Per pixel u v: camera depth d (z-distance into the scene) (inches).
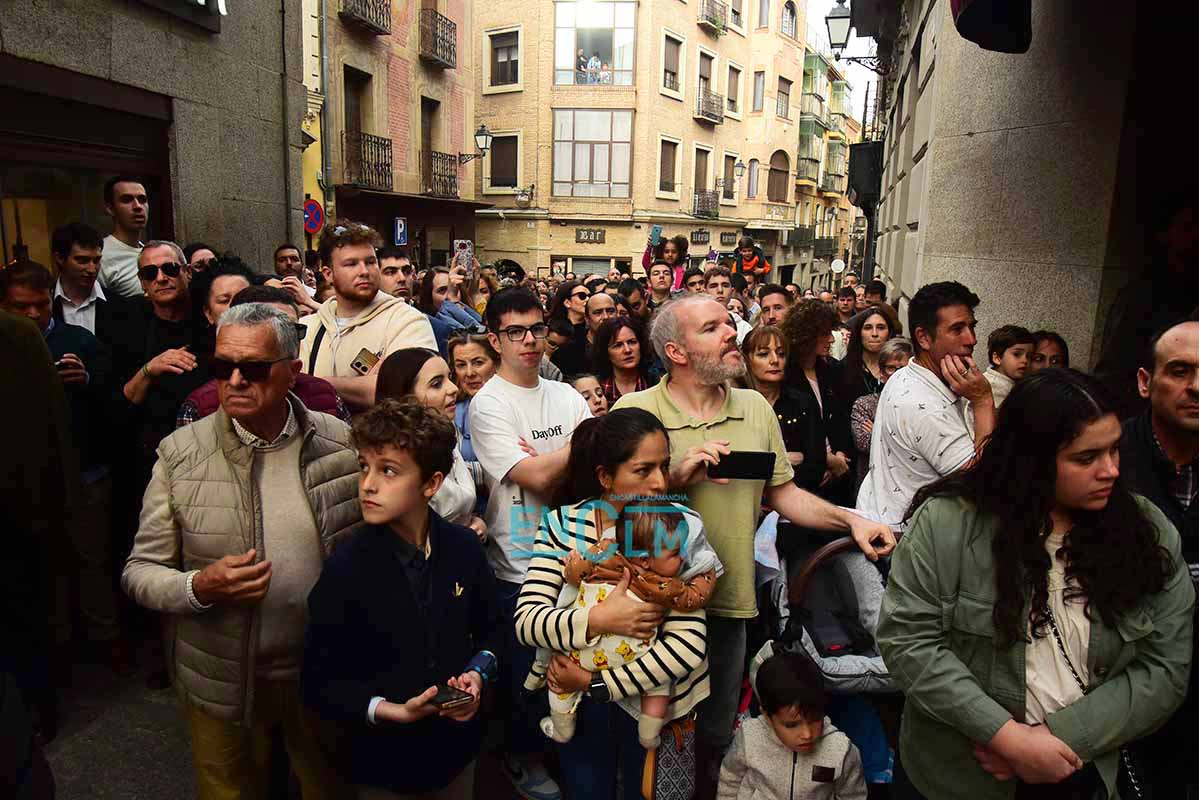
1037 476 62.5
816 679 85.4
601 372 160.6
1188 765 70.2
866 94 682.8
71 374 133.0
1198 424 75.2
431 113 767.1
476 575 83.7
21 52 178.4
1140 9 143.3
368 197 667.4
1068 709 62.0
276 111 288.7
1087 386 61.1
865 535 93.6
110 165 214.5
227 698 82.2
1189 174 143.7
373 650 77.1
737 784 91.3
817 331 162.7
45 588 111.7
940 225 222.8
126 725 120.7
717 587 92.9
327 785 88.5
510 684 104.9
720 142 1208.8
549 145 1015.0
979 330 193.6
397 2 682.8
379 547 76.8
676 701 82.7
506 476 101.9
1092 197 153.3
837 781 87.8
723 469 91.0
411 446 73.0
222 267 136.6
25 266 132.8
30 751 52.8
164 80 228.5
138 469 128.2
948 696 64.4
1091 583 62.2
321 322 138.9
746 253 409.4
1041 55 168.4
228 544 81.9
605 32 997.8
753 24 1259.8
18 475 104.8
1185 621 63.5
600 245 1042.1
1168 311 123.3
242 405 78.1
